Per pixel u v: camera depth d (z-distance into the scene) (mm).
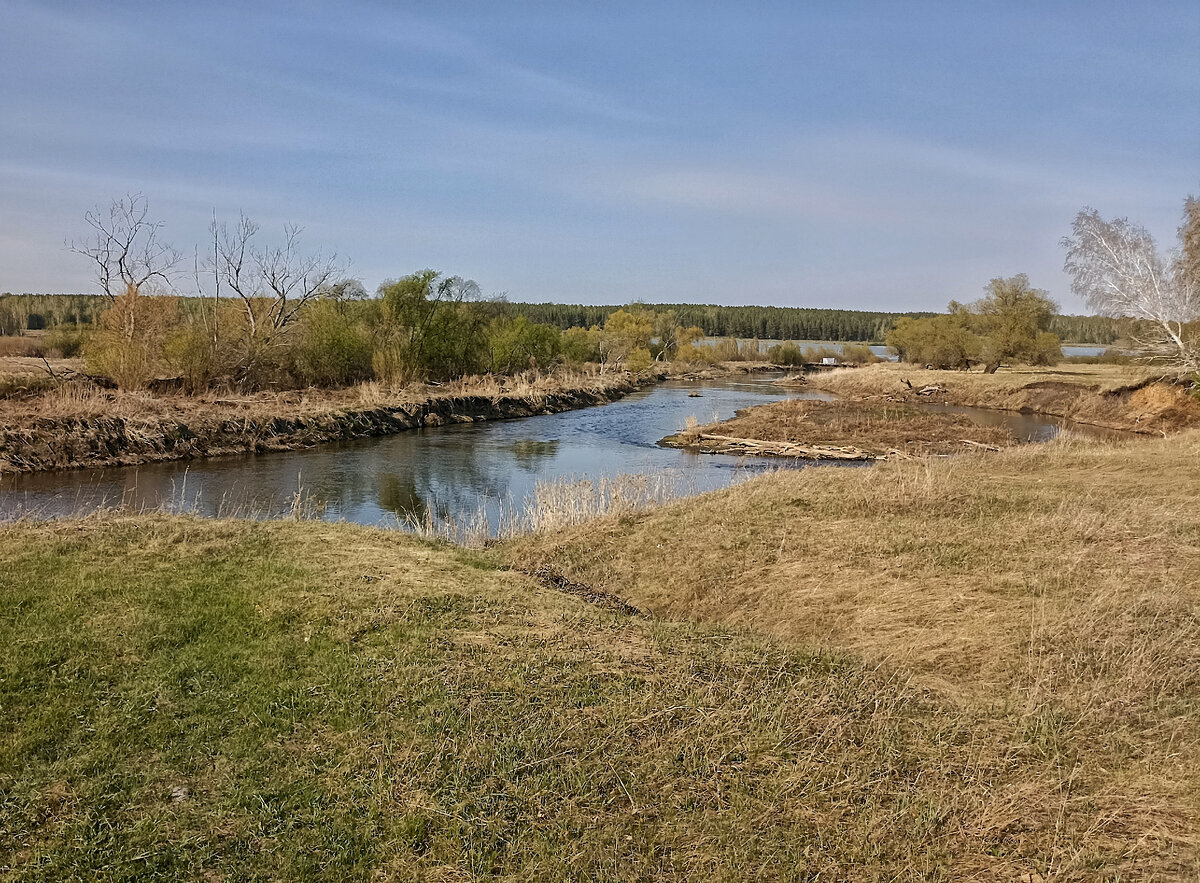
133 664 5988
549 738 5168
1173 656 6672
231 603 7215
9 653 5941
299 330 35938
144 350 27203
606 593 9359
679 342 83938
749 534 11055
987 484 13555
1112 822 4590
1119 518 10836
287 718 5328
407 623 6961
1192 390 31891
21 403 21891
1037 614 7727
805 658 6766
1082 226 30391
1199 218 28250
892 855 4246
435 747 5004
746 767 4992
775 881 4023
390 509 16500
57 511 14867
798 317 151125
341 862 4047
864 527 11047
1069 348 135875
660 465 23406
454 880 3949
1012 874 4129
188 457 21484
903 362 77000
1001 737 5531
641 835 4324
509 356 47688
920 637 7520
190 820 4301
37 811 4301
